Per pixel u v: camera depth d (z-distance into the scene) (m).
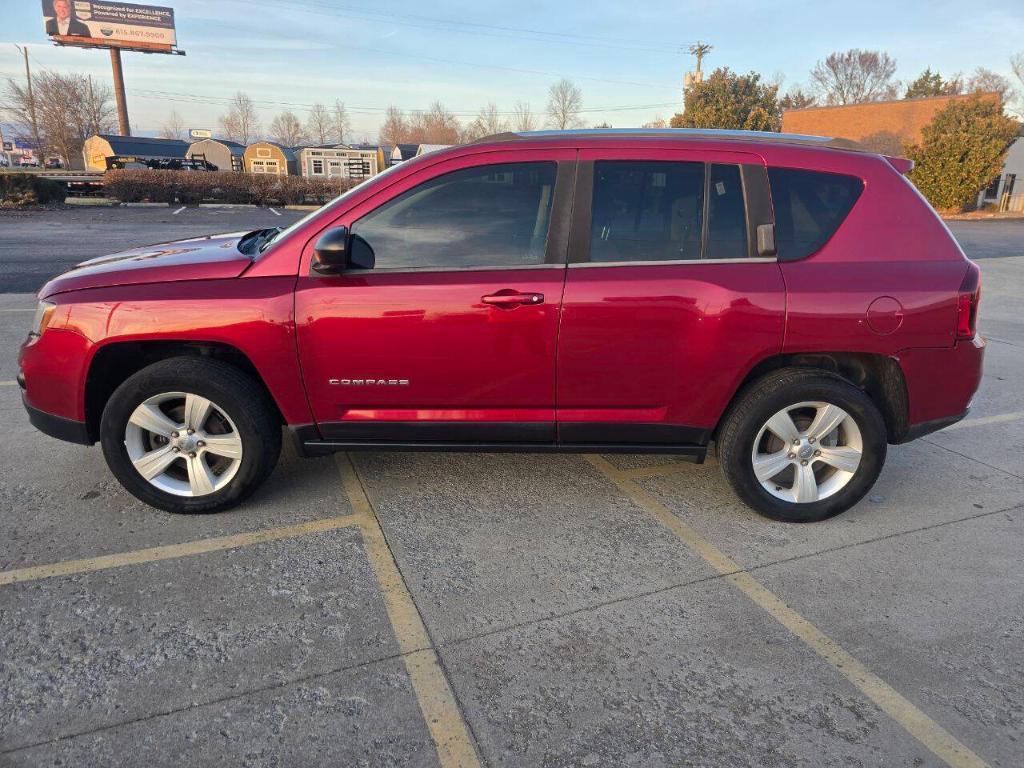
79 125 64.44
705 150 3.26
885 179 3.34
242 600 2.81
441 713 2.25
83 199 31.52
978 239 21.53
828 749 2.13
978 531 3.47
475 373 3.25
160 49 68.94
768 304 3.17
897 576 3.06
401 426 3.37
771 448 3.49
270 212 28.34
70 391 3.30
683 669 2.47
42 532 3.29
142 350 3.40
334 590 2.89
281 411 3.35
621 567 3.10
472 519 3.50
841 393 3.30
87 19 65.69
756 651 2.57
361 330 3.18
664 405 3.33
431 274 3.20
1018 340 7.88
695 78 45.50
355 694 2.32
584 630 2.67
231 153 52.09
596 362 3.23
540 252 3.22
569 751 2.11
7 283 10.18
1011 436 4.82
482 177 3.23
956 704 2.32
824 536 3.40
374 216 3.24
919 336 3.26
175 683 2.35
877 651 2.57
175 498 3.43
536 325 3.18
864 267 3.25
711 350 3.21
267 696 2.31
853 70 79.25
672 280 3.17
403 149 53.12
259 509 3.56
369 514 3.53
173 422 3.38
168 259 3.45
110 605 2.75
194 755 2.07
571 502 3.71
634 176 3.24
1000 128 31.83
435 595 2.87
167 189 31.61
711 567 3.12
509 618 2.73
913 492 3.92
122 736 2.13
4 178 27.11
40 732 2.14
